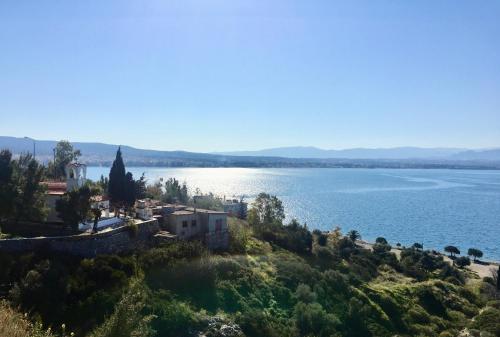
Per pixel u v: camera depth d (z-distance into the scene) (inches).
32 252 1987.0
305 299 2576.3
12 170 2384.4
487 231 7480.3
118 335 922.1
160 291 2122.3
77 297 1857.8
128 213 2997.0
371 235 6953.7
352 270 3577.8
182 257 2434.8
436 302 3095.5
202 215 3006.9
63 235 2309.3
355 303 2645.2
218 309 2222.0
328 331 2319.1
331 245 4542.3
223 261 2635.3
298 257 3447.3
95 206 2760.8
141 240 2591.0
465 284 3919.8
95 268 2020.2
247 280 2571.4
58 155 4729.3
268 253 3235.7
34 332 898.1
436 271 4303.6
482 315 2942.9
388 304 2844.5
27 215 2367.1
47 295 1755.7
